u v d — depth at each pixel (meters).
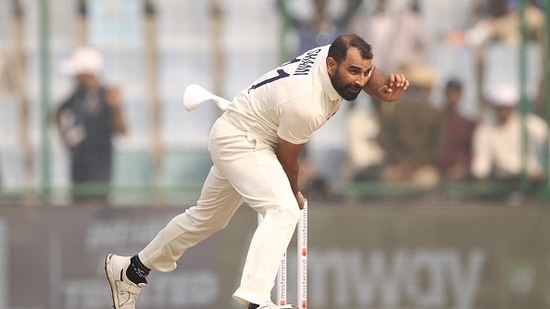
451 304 41.50
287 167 22.70
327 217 41.22
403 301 41.34
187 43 42.34
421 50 42.44
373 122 42.19
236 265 40.59
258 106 22.20
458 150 42.38
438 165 42.31
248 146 22.39
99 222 40.44
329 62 21.48
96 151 41.56
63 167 41.53
